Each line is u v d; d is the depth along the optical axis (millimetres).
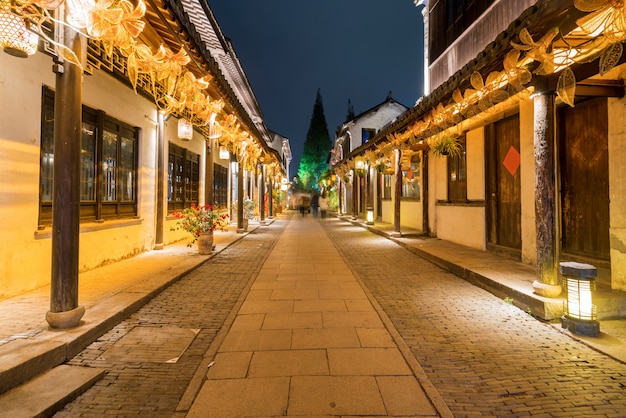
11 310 4172
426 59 11891
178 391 2840
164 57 4566
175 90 6133
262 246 10516
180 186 11156
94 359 3314
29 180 4984
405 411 2518
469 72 5160
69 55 3518
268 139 31031
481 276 5809
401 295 5430
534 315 4438
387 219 17844
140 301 4742
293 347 3551
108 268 6711
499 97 5391
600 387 2834
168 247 9562
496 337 3824
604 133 5434
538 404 2623
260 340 3721
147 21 4570
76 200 3680
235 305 4887
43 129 5359
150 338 3799
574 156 5984
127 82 7516
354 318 4379
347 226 17828
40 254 5199
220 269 7211
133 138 8281
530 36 3732
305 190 49938
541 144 4547
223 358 3318
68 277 3633
